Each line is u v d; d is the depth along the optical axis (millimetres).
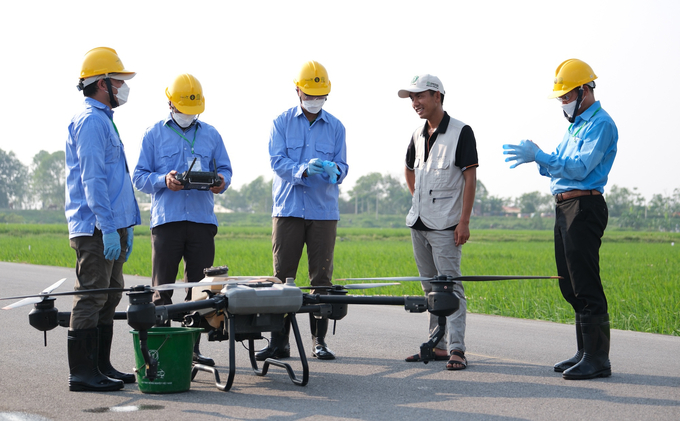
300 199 6012
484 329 7754
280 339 5863
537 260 22641
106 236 4512
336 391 4578
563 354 6137
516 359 5855
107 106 4832
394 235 62000
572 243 5070
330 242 6117
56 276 14188
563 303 9711
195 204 5680
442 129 5680
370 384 4805
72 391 4543
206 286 4742
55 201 162500
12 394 4453
